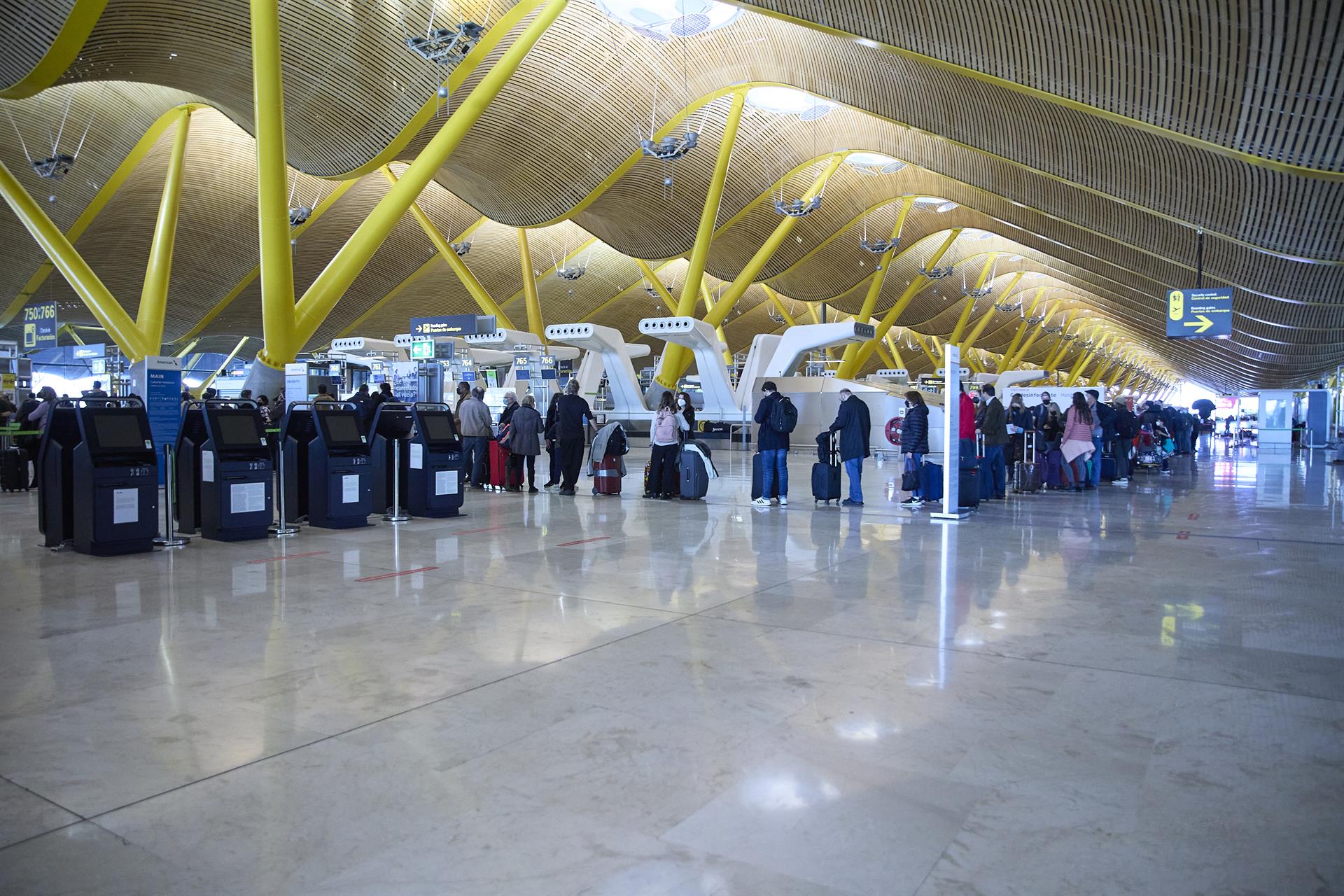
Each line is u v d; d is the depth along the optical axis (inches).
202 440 366.3
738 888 95.7
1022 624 216.2
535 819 112.4
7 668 177.8
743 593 253.6
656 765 129.3
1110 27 587.2
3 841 105.9
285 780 124.1
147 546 329.4
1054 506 508.4
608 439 546.0
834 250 1930.4
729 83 1174.3
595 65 1093.8
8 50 747.4
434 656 187.6
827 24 692.7
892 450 1179.3
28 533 375.9
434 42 757.9
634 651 191.3
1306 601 242.2
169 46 821.9
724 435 1256.8
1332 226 799.7
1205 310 1093.8
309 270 1867.6
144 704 156.3
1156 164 831.1
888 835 108.0
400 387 1175.6
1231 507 502.6
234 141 1457.9
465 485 614.2
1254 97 592.1
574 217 1525.6
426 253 1909.4
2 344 1284.4
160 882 96.7
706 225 1290.6
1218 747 136.2
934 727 145.1
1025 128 879.1
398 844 105.7
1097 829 109.3
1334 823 110.4
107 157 1275.8
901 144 1285.7
